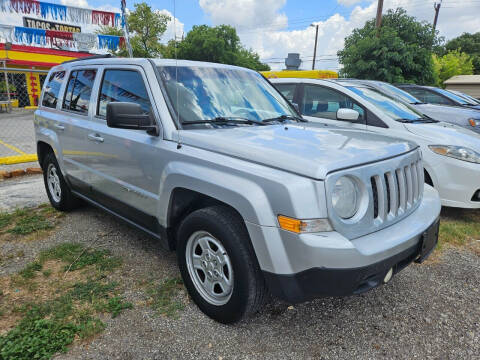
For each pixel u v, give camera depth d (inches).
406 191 101.0
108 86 139.3
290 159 84.3
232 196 88.2
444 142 174.2
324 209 79.1
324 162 81.9
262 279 91.0
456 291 120.0
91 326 96.0
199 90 123.8
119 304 106.2
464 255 146.2
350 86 220.4
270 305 109.7
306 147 93.2
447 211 196.5
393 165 94.0
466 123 293.3
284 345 92.8
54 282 119.0
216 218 93.6
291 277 81.7
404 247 88.6
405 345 94.2
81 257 135.8
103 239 153.5
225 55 1584.6
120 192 131.5
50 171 189.0
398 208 97.2
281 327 99.8
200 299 103.7
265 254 83.4
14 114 719.1
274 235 81.8
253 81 146.9
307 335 96.9
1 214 180.7
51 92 184.4
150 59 127.2
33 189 234.1
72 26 1068.5
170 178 105.2
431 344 94.7
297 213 78.6
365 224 85.5
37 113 191.0
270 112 135.0
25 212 183.9
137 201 123.3
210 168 95.7
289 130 115.1
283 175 82.7
